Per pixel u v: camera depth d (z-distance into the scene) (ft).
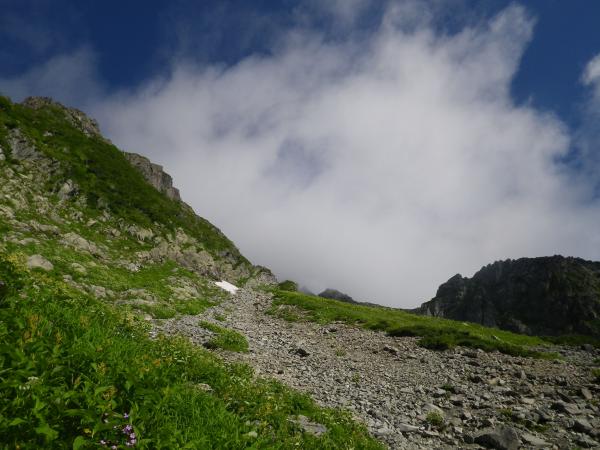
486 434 44.19
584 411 53.57
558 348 159.63
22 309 24.49
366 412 53.11
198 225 403.13
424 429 48.21
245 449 19.88
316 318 155.43
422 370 83.35
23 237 104.12
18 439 12.67
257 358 79.30
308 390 59.93
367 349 107.14
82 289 90.43
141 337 39.91
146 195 268.62
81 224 169.17
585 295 609.42
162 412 19.51
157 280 152.66
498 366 84.58
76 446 12.57
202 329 94.12
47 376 16.38
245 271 378.94
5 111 234.38
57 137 257.55
